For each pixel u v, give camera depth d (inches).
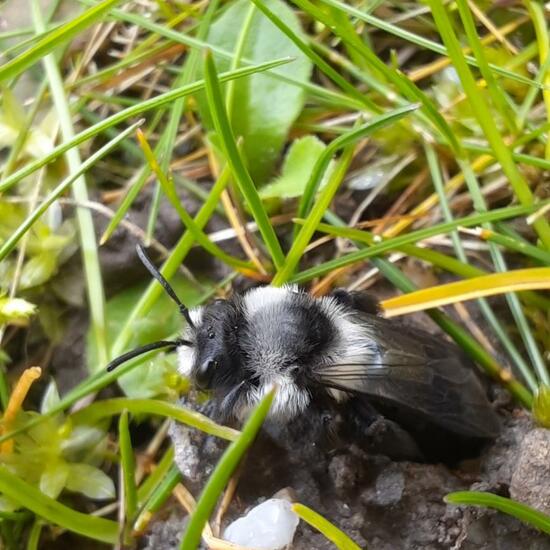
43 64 2.0
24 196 1.9
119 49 2.2
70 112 2.0
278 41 1.9
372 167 1.9
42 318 1.8
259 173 1.9
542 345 1.8
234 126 1.9
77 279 1.8
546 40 2.0
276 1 2.0
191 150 2.0
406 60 2.1
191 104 2.0
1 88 1.9
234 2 2.0
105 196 1.9
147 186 1.9
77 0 2.1
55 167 1.9
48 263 1.8
